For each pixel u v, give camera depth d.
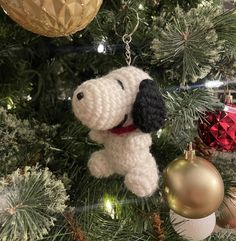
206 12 0.28
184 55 0.27
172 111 0.27
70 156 0.31
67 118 0.35
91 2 0.20
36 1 0.19
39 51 0.39
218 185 0.25
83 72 0.39
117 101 0.21
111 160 0.24
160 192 0.30
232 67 0.29
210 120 0.28
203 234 0.29
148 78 0.22
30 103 0.36
